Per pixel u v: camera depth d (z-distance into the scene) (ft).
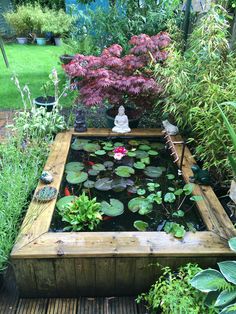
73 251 4.51
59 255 4.47
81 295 4.92
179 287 4.19
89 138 8.68
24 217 5.51
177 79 7.29
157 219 5.77
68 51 15.99
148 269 4.72
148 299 4.57
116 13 13.16
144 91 8.50
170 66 7.71
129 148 8.27
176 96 7.61
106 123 9.98
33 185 6.44
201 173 6.43
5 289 4.97
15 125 9.00
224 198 6.38
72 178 6.85
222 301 3.90
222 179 6.72
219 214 5.50
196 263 4.73
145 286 4.88
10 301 4.78
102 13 13.58
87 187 6.66
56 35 24.29
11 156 6.84
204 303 4.06
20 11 24.44
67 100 12.26
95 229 5.46
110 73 8.61
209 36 7.27
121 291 4.92
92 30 14.42
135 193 6.54
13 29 25.52
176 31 9.80
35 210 5.45
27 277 4.66
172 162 7.72
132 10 13.05
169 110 7.75
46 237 4.80
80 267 4.62
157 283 4.59
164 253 4.57
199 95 7.23
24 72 16.70
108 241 4.75
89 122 10.06
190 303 4.02
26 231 4.93
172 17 12.03
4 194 5.87
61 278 4.71
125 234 4.93
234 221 5.65
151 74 8.82
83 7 19.10
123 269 4.68
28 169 6.54
